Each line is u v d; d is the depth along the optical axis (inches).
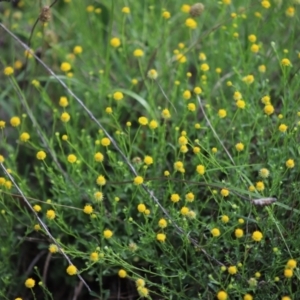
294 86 50.5
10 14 55.7
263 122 50.3
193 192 48.5
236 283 45.5
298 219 46.4
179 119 51.9
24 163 54.5
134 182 46.1
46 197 50.6
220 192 47.5
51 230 50.1
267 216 46.8
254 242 47.2
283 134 48.6
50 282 51.2
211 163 48.3
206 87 51.2
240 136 49.2
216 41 55.8
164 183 49.6
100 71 53.0
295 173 47.8
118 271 47.7
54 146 54.0
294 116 48.8
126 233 49.2
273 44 50.0
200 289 47.4
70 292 50.9
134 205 49.6
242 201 47.7
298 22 53.9
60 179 48.8
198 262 46.4
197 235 47.6
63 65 51.4
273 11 53.7
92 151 50.5
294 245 45.7
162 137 49.6
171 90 53.4
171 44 56.8
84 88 54.8
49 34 56.2
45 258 51.5
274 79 54.3
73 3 57.3
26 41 59.0
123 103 52.8
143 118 47.7
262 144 48.7
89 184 50.2
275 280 45.1
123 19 53.1
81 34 56.7
